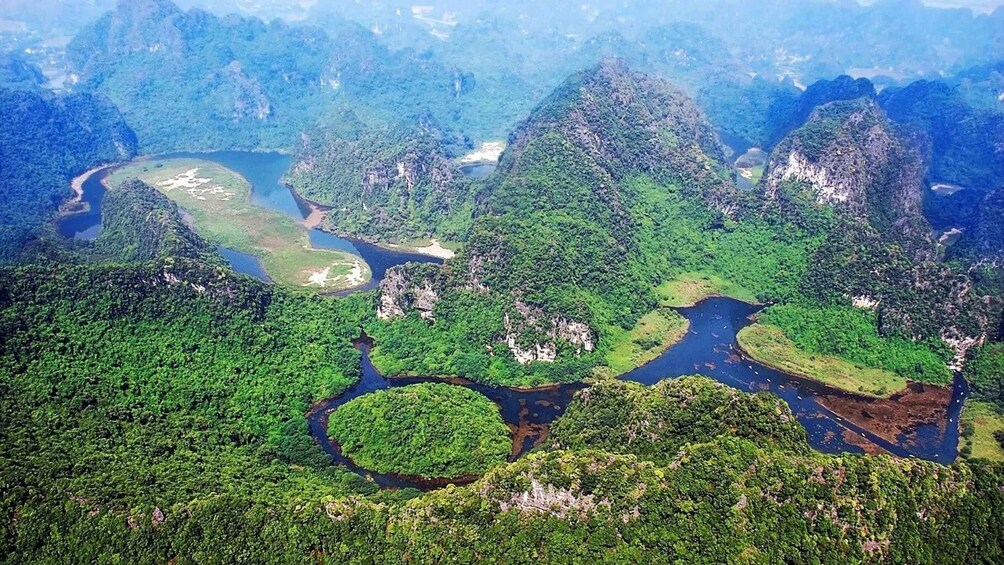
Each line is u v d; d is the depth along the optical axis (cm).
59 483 15088
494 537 14175
